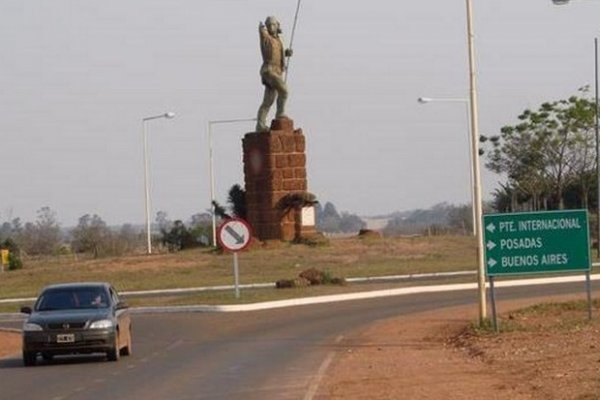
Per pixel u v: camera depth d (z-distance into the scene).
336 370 27.23
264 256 70.56
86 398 23.64
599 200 72.19
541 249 34.84
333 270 65.50
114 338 31.34
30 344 31.03
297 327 40.91
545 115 89.38
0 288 67.69
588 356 26.94
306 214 74.06
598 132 75.69
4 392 25.17
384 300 50.53
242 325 42.56
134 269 69.50
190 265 69.81
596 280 57.28
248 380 25.83
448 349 31.81
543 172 91.00
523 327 35.34
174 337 39.31
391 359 29.38
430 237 80.50
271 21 72.88
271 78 72.88
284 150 73.06
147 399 23.08
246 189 74.00
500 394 21.73
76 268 71.88
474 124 35.69
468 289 54.16
